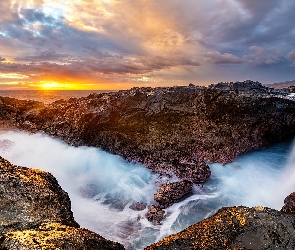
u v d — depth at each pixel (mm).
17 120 16078
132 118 13633
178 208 9062
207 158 12383
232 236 4785
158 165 11805
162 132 12891
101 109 14406
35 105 17938
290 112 14875
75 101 18047
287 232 4770
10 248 3791
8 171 5602
